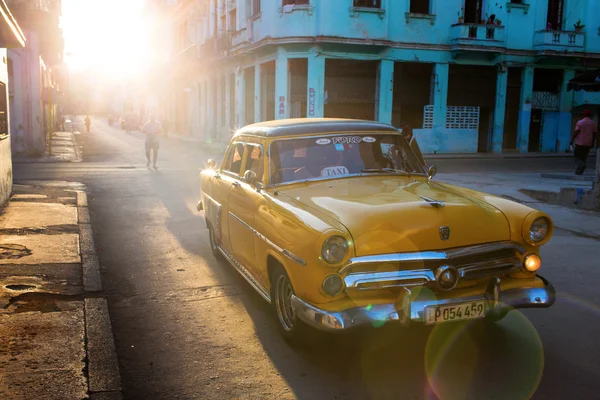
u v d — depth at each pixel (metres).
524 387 3.58
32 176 14.61
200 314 4.89
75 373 3.56
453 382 3.64
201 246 7.38
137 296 5.37
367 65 24.36
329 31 22.91
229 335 4.43
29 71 20.41
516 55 26.14
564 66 27.17
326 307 3.52
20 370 3.58
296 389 3.57
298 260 3.65
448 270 3.57
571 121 28.11
